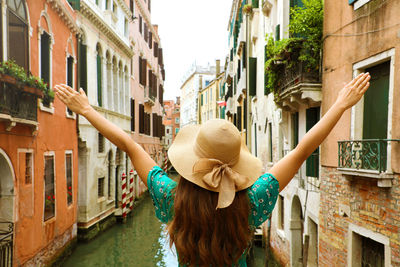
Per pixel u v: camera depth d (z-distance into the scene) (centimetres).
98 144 1445
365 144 529
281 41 795
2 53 684
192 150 135
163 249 1238
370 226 523
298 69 755
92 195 1343
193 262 122
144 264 1082
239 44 1844
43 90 828
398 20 473
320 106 754
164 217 136
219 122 132
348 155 572
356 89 144
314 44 730
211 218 120
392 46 487
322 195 702
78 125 1227
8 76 655
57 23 1045
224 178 123
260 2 1387
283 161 136
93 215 1348
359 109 582
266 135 1281
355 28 582
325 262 687
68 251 1117
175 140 146
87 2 1359
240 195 126
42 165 907
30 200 825
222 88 3716
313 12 743
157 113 3288
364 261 568
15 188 748
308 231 805
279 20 991
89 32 1381
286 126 999
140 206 2189
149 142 2769
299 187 862
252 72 1504
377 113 544
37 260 860
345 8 613
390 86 491
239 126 2016
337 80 643
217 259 118
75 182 1207
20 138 779
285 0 905
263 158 1345
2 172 729
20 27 780
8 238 725
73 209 1183
